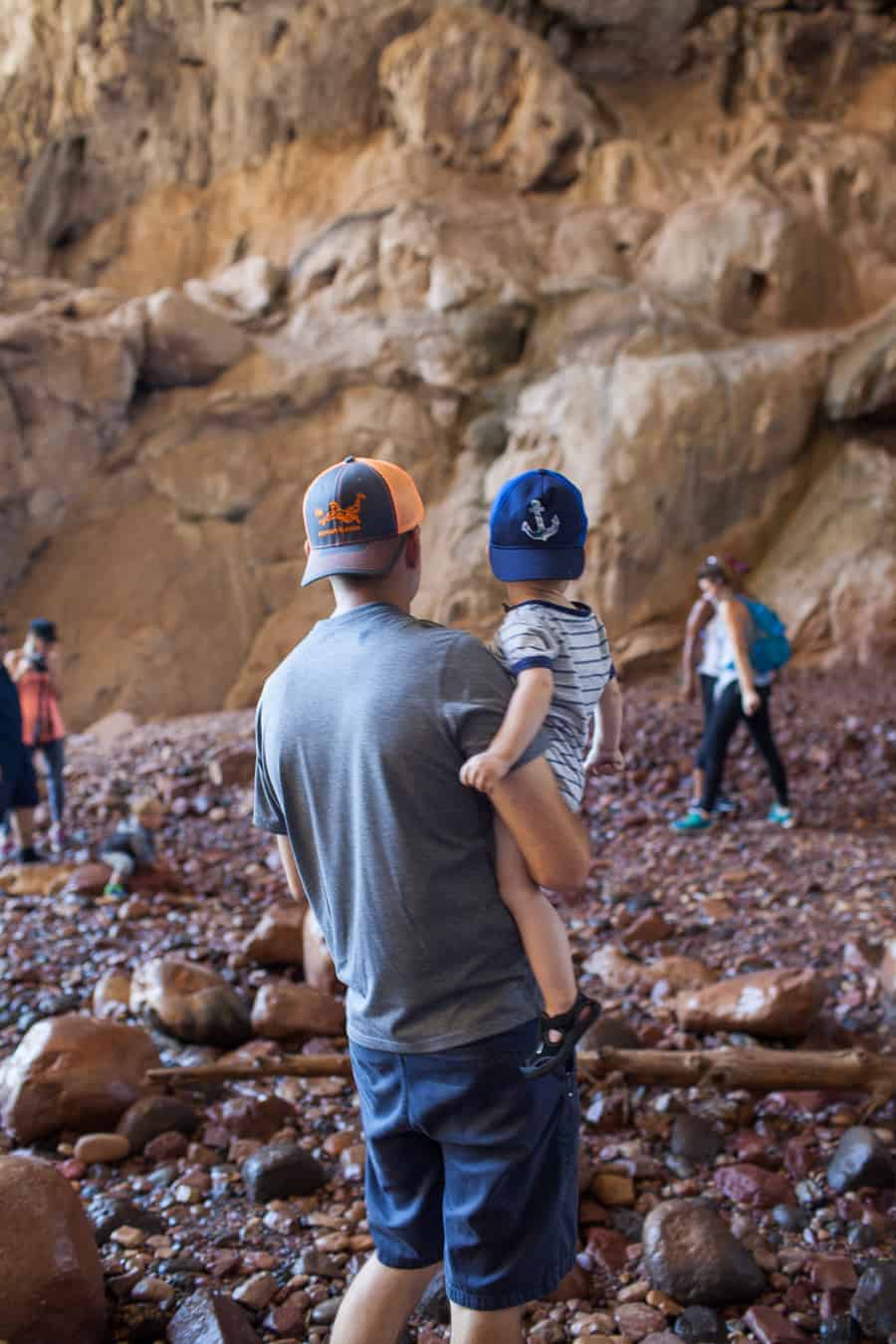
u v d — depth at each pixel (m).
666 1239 2.78
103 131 13.48
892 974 4.41
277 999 4.22
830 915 5.41
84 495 11.71
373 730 1.76
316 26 13.20
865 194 12.41
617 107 13.81
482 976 1.80
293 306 12.80
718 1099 3.61
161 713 10.98
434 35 12.98
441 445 12.09
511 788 1.72
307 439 12.14
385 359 12.13
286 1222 2.99
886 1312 2.54
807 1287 2.72
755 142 12.85
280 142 13.72
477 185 13.02
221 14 13.20
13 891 6.08
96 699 10.83
